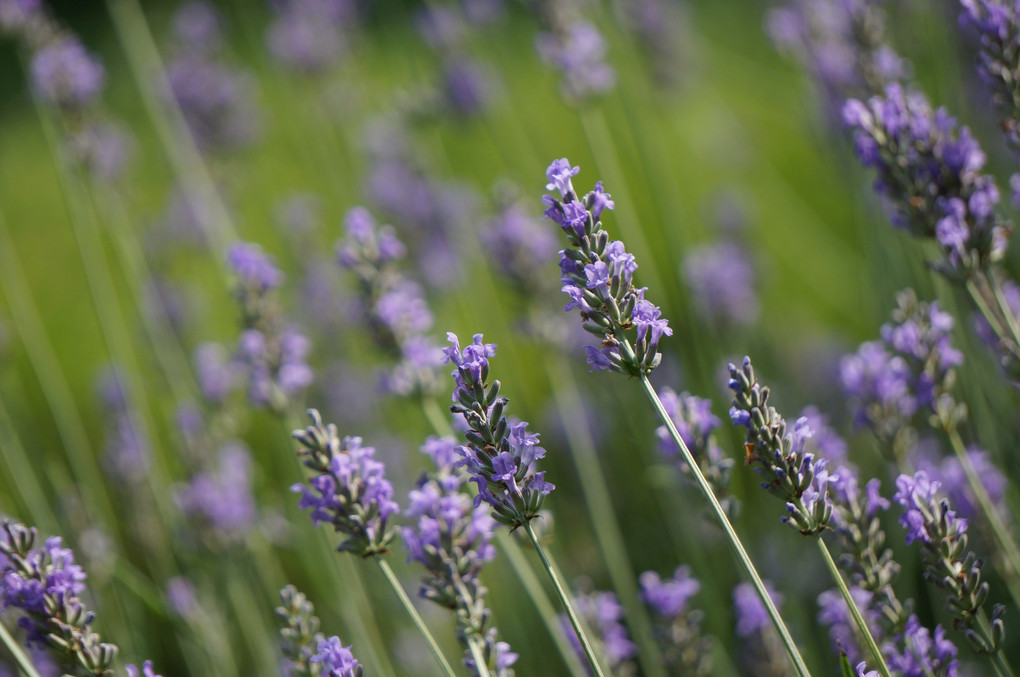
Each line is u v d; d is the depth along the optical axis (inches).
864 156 39.0
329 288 65.7
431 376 42.6
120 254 62.3
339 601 49.9
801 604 45.7
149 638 53.8
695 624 41.1
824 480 35.6
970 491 40.1
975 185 38.6
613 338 35.6
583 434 47.3
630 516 57.3
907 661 37.0
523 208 48.9
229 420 51.9
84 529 44.3
